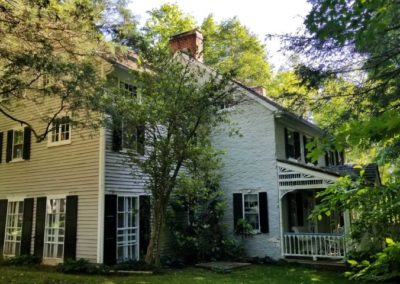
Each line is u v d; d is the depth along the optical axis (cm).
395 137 205
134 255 1355
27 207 1477
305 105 1088
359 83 1003
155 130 1216
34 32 854
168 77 1202
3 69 898
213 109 1234
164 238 1462
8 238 1542
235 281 1079
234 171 1647
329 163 2189
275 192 1538
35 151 1495
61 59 888
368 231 306
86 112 1058
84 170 1320
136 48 1186
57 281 1034
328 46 934
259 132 1614
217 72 1255
